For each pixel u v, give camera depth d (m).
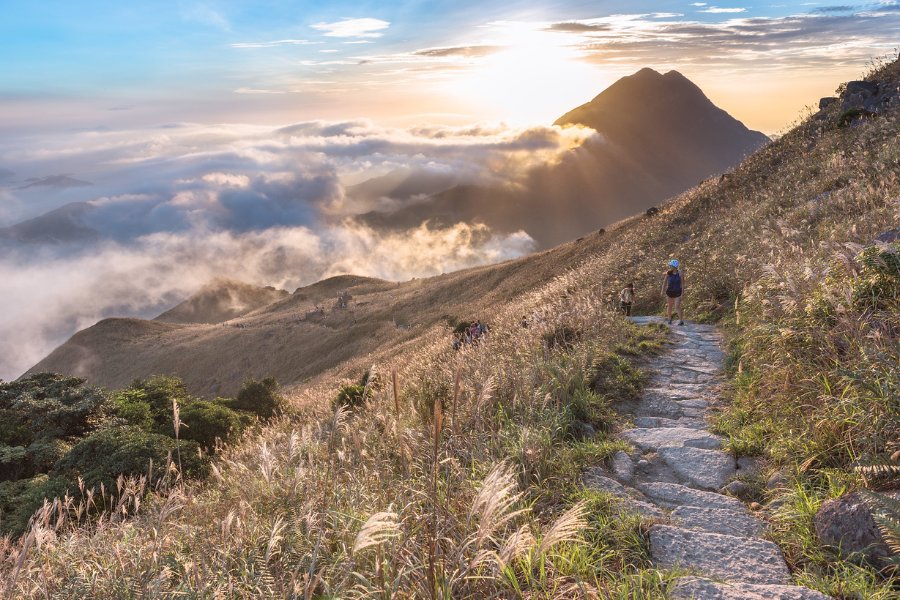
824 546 3.50
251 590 3.06
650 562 3.49
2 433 26.34
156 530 3.91
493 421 5.84
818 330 5.68
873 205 11.90
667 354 10.20
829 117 29.98
